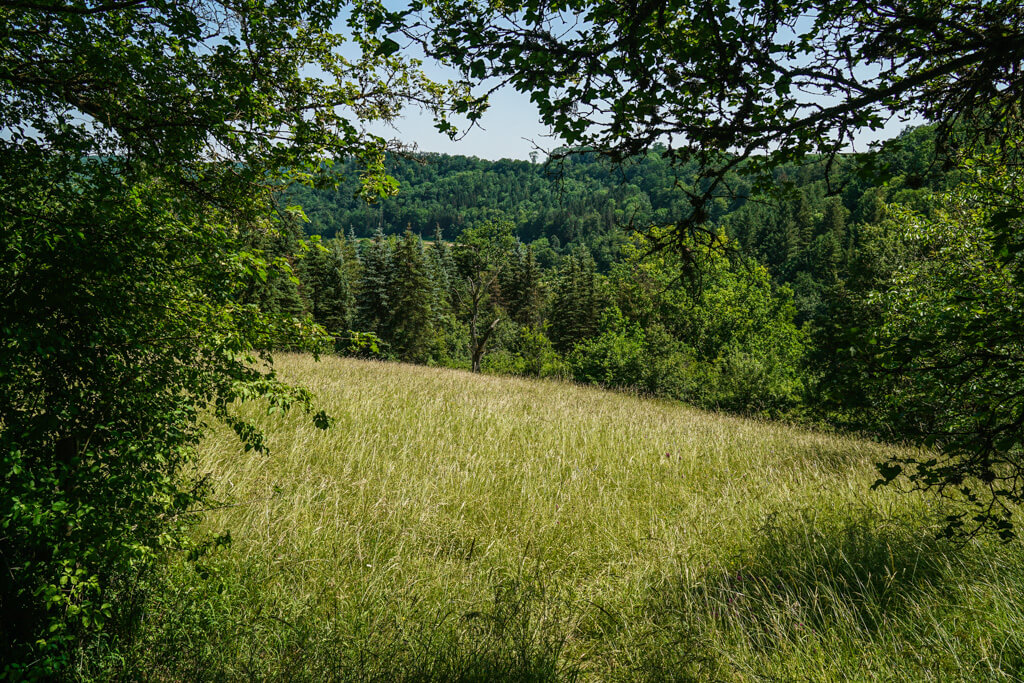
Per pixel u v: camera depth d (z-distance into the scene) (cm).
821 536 523
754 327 3394
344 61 464
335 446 759
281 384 392
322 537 497
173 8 304
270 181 438
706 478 795
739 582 451
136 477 300
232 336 349
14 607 294
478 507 625
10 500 247
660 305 3328
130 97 327
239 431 382
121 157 330
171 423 343
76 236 261
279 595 402
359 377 1362
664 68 232
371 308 4488
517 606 407
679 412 1590
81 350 290
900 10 237
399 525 540
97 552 275
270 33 397
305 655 340
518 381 1886
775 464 862
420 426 903
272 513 518
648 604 438
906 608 387
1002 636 334
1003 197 372
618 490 715
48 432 293
